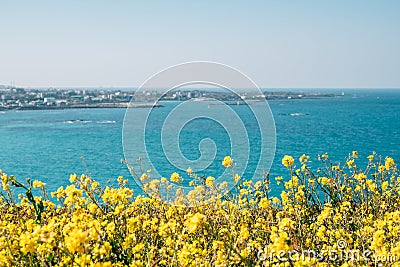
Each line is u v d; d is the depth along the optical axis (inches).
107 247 152.8
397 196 299.6
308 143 2598.4
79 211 197.3
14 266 169.8
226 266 174.4
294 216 248.1
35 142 3061.0
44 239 151.6
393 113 5895.7
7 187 211.5
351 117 5108.3
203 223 205.5
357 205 284.0
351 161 317.4
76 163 2011.6
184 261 176.6
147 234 210.8
